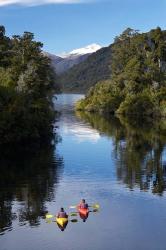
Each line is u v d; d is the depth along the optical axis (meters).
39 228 39.50
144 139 95.69
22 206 45.56
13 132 84.38
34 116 91.00
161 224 40.22
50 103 104.25
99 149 81.62
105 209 44.66
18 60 102.69
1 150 78.81
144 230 38.78
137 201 47.38
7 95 85.06
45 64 103.25
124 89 171.12
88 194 50.09
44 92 101.88
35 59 102.88
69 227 39.78
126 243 36.16
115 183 55.22
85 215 42.72
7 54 106.12
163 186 53.69
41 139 94.06
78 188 52.75
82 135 102.62
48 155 74.62
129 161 69.81
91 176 59.03
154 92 154.88
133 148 83.12
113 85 175.75
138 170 63.00
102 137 99.00
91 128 118.25
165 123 131.50
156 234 37.88
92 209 44.53
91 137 98.94
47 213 43.41
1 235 37.91
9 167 64.38
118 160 70.62
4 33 109.81
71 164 67.00
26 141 88.25
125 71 163.25
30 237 37.50
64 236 37.69
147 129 115.56
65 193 50.56
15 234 38.16
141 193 50.50
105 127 120.94
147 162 69.00
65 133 106.50
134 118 149.38
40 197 48.75
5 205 46.03
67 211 44.03
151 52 157.00
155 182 55.72
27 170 62.34
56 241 36.69
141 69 159.50
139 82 161.00
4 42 108.50
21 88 92.06
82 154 76.12
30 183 54.97
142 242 36.28
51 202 47.00
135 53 169.50
